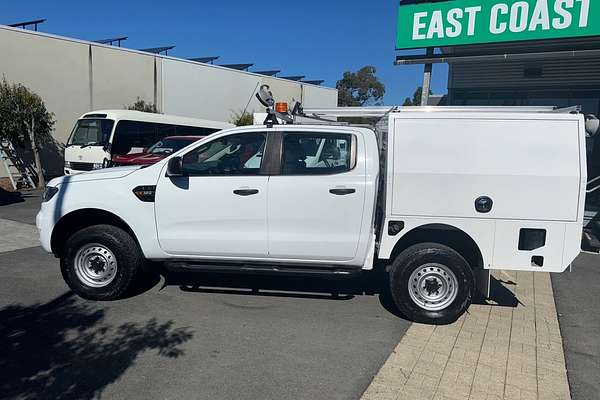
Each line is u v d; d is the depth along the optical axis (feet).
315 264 17.54
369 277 21.98
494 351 14.65
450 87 48.19
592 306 19.17
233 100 98.68
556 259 15.97
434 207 16.31
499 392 12.24
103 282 18.19
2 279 20.92
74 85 69.72
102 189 17.84
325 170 17.13
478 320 17.24
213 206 17.35
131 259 18.01
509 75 45.39
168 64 84.12
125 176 17.97
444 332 16.03
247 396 11.75
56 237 18.62
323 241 17.03
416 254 16.38
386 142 16.71
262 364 13.41
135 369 12.94
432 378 12.85
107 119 51.70
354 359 13.87
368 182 16.74
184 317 16.75
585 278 23.27
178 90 86.43
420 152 16.25
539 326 16.83
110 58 74.43
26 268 22.74
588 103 42.86
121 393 11.73
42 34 65.26
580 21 28.71
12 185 59.41
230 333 15.48
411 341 15.21
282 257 17.44
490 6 31.14
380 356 14.08
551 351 14.79
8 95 56.08
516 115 15.92
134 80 78.43
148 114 56.39
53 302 18.06
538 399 11.98
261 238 17.28
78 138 52.70
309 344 14.80
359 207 16.78
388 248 16.76
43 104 60.23
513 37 30.78
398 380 12.71
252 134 17.70
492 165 15.98
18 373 12.62
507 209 15.99
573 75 42.98
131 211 17.69
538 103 44.86
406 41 34.12
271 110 18.93
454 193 16.17
